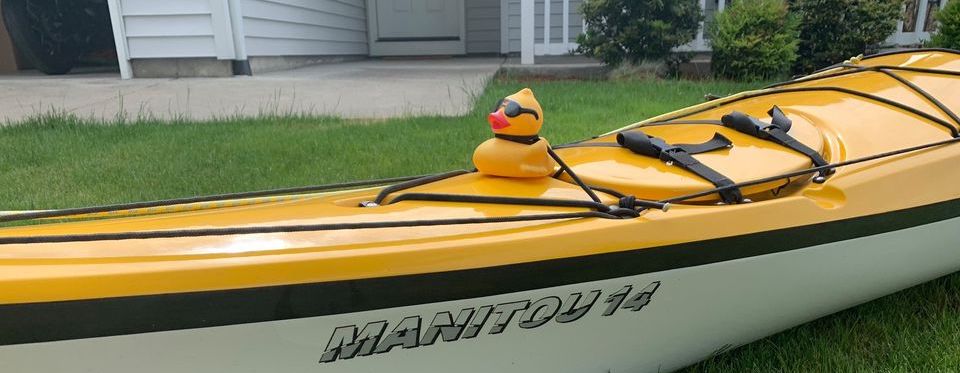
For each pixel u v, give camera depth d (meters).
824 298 1.78
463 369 1.36
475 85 6.71
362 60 11.50
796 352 1.87
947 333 1.92
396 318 1.21
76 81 7.23
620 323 1.45
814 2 6.61
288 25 8.88
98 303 1.03
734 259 1.48
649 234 1.37
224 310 1.09
